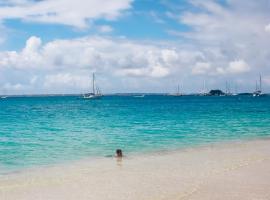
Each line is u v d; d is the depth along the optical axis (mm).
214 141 33500
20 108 127125
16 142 34250
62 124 56156
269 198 13758
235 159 22547
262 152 25656
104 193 15117
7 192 15531
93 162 23031
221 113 83062
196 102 181875
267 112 86500
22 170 20688
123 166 21172
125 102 194000
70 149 29219
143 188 15719
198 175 18000
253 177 17234
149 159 23578
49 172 19906
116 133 41500
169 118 67250
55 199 14453
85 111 100188
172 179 17250
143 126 50500
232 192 14648
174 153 26172
